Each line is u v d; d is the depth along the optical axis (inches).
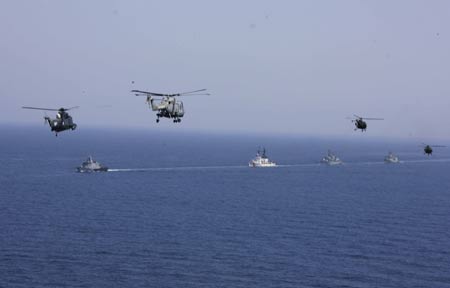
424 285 4768.7
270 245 5925.2
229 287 4586.6
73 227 6565.0
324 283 4756.4
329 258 5487.2
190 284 4630.9
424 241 6279.5
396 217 7751.0
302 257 5497.1
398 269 5182.1
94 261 5172.2
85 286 4510.3
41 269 4904.0
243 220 7278.5
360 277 4931.1
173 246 5772.6
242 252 5615.2
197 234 6363.2
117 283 4603.8
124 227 6633.9
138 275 4813.0
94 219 7081.7
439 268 5236.2
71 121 3686.0
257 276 4877.0
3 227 6451.8
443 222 7455.7
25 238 5949.8
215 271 4980.3
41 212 7470.5
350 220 7440.9
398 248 5935.0
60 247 5625.0
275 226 6924.2
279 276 4894.2
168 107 3164.4
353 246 5974.4
